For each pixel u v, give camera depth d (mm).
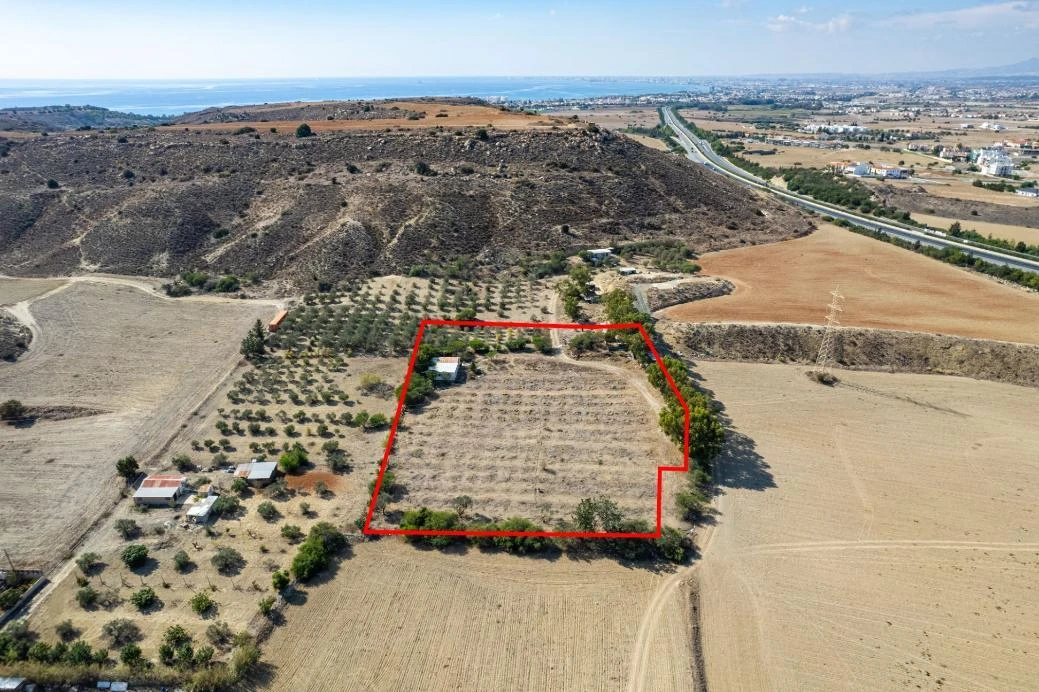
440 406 67500
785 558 47969
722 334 82188
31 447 60469
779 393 71438
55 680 37375
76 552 47812
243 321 89375
